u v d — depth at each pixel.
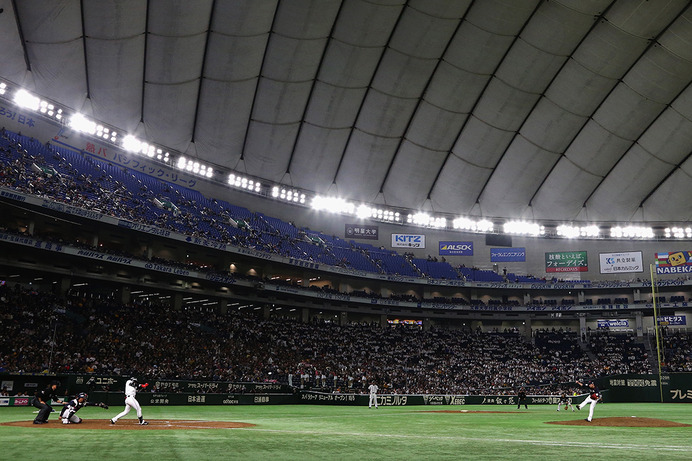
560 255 80.31
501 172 74.56
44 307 45.34
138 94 58.03
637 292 77.62
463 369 66.56
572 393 54.44
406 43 58.69
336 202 75.31
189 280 57.69
